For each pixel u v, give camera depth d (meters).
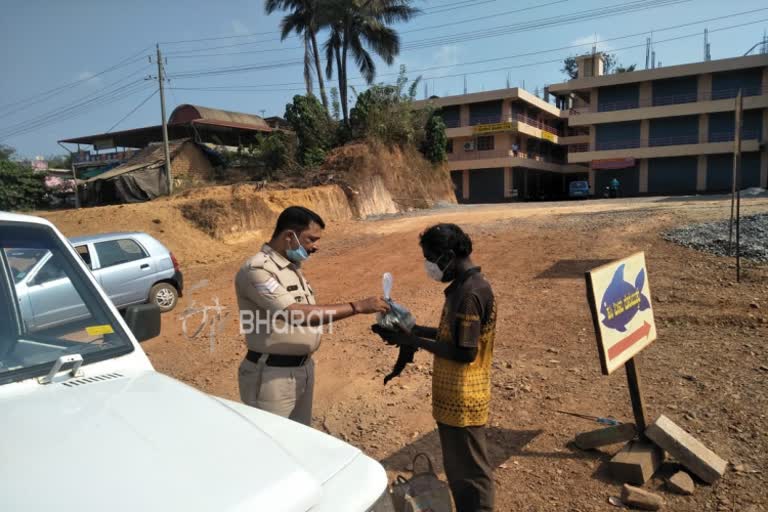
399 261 12.96
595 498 3.38
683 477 3.42
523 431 4.29
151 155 29.92
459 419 2.82
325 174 25.33
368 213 24.53
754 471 3.50
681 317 6.69
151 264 9.74
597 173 44.72
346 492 1.80
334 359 6.50
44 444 1.68
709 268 8.70
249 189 23.44
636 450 3.61
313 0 32.66
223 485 1.57
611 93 43.84
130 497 1.47
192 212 17.80
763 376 4.83
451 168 46.31
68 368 2.21
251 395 3.01
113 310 2.56
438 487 2.94
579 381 5.16
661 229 12.02
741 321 6.36
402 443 4.28
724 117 40.28
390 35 33.03
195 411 2.00
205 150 30.28
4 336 2.27
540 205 26.64
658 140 42.34
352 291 10.45
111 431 1.78
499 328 7.05
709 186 41.25
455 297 2.81
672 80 41.72
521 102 46.94
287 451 1.91
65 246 2.64
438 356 2.88
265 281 2.87
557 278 9.38
